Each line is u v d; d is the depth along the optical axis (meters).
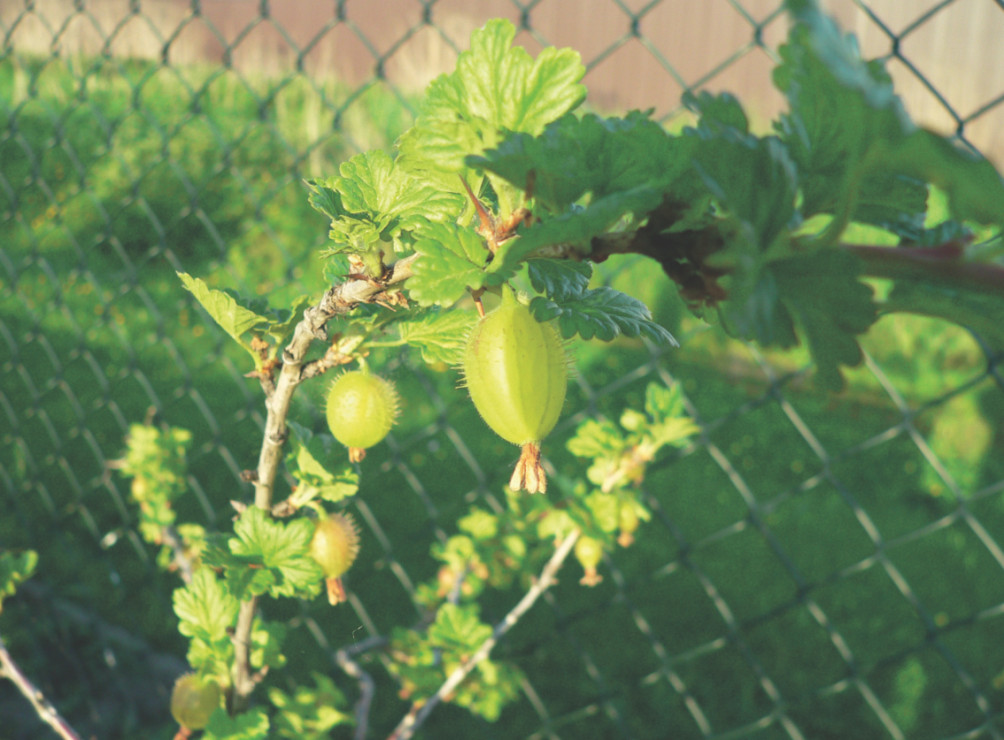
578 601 0.54
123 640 0.50
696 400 0.80
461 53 0.12
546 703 0.46
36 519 0.61
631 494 0.26
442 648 0.31
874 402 0.77
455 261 0.11
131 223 1.05
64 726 0.25
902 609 0.54
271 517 0.18
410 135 0.11
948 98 0.66
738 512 0.63
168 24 1.16
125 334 0.86
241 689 0.20
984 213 0.07
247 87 0.41
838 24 0.07
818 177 0.09
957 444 0.71
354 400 0.15
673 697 0.47
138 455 0.34
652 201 0.09
